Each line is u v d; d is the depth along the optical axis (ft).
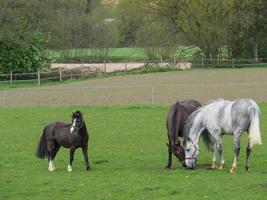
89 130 89.25
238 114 56.59
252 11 233.35
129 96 132.77
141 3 229.45
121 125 93.25
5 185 54.34
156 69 205.98
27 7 193.47
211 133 59.26
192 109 63.26
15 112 110.01
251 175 55.98
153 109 110.11
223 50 249.55
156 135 84.07
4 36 173.78
